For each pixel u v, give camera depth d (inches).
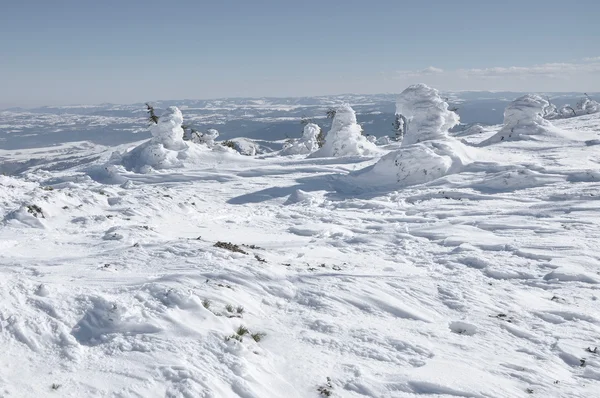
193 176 1219.9
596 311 327.6
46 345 213.2
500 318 312.7
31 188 775.1
